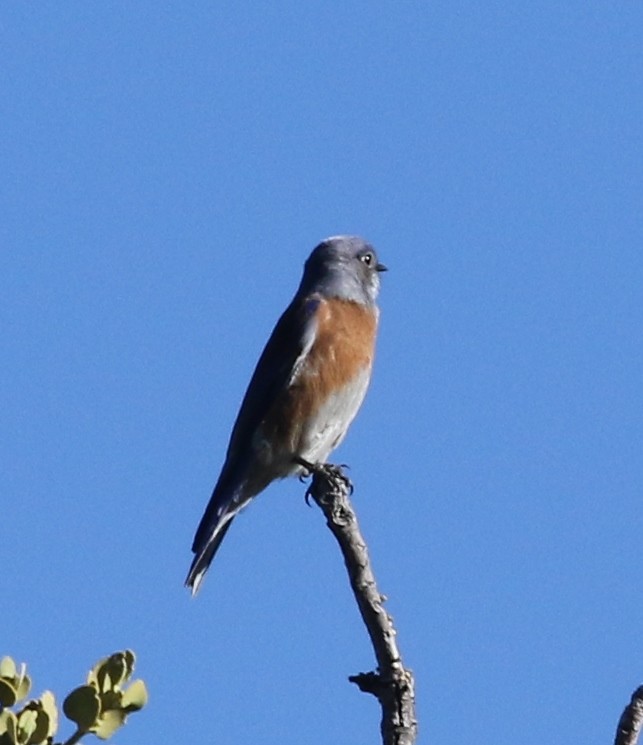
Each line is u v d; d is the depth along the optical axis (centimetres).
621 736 709
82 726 614
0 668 611
